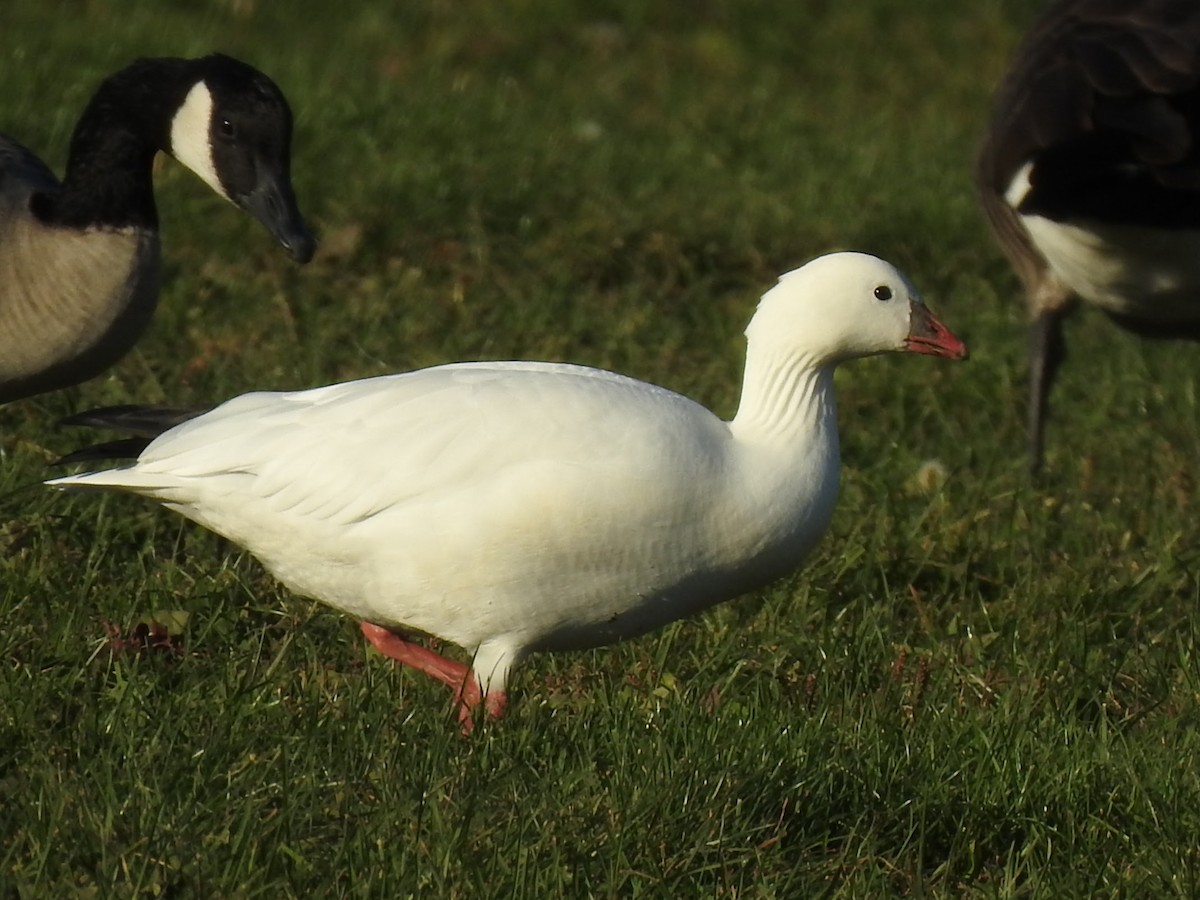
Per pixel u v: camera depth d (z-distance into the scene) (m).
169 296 14.08
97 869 6.68
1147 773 8.11
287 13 22.78
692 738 7.95
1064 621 9.86
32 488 10.30
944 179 19.11
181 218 15.28
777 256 16.56
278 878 6.77
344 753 7.68
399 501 7.85
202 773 7.42
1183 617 10.23
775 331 8.27
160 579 9.58
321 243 15.33
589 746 7.84
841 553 10.65
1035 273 12.90
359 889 6.69
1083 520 11.48
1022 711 8.61
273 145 10.06
